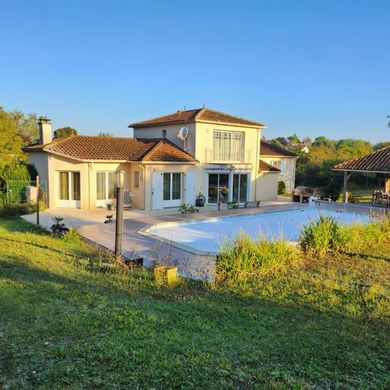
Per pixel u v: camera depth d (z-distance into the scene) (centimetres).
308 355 486
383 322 643
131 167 2359
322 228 1194
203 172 2530
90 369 389
